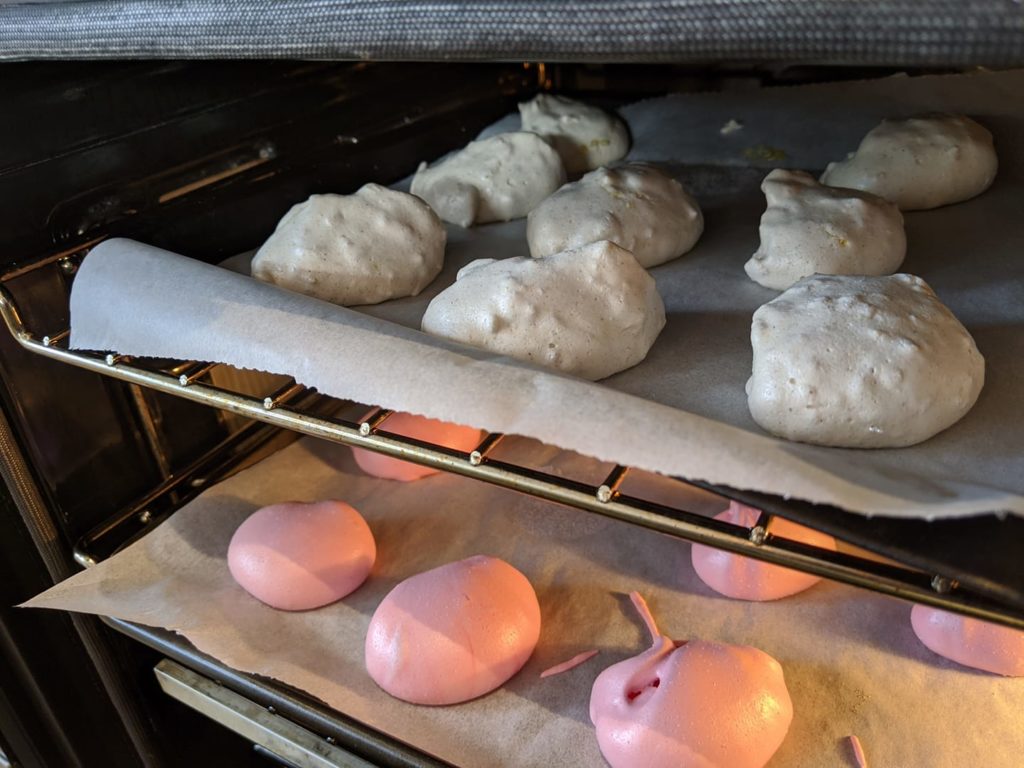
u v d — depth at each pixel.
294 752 0.26
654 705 0.23
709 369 0.24
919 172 0.33
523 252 0.33
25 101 0.26
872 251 0.28
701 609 0.28
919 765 0.22
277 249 0.28
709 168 0.38
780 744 0.23
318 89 0.35
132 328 0.24
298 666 0.26
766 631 0.27
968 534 0.16
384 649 0.25
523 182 0.35
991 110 0.37
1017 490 0.19
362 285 0.28
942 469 0.20
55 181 0.27
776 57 0.14
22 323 0.26
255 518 0.30
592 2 0.15
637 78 0.44
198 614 0.28
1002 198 0.33
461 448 0.34
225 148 0.32
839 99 0.40
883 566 0.16
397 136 0.38
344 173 0.36
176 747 0.35
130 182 0.29
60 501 0.30
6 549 0.29
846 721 0.24
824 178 0.35
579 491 0.18
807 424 0.20
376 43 0.18
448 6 0.17
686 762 0.22
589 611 0.28
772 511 0.17
